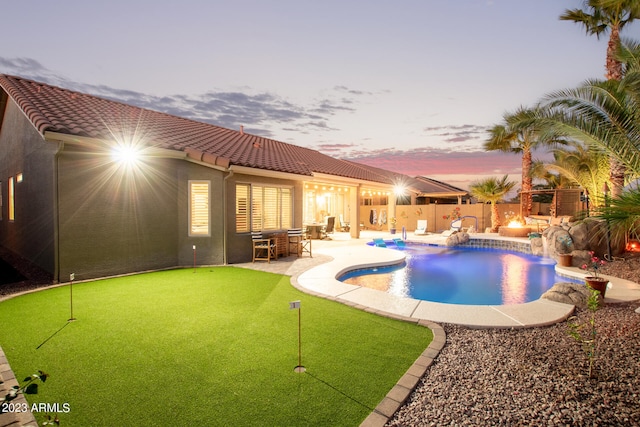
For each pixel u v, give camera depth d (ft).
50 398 11.09
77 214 28.63
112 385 11.96
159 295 24.29
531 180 74.23
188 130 45.73
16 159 39.91
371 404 10.94
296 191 46.19
